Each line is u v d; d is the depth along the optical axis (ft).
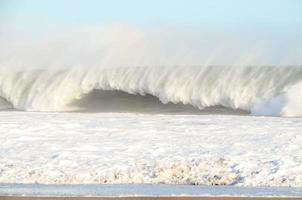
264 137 148.25
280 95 216.54
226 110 223.51
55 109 234.17
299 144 139.33
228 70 233.76
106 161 123.13
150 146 137.90
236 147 136.15
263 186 107.04
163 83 237.86
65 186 105.60
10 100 244.22
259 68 231.50
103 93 244.01
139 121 175.11
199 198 92.12
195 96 231.91
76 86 243.19
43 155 128.57
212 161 121.08
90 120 177.37
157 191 100.58
